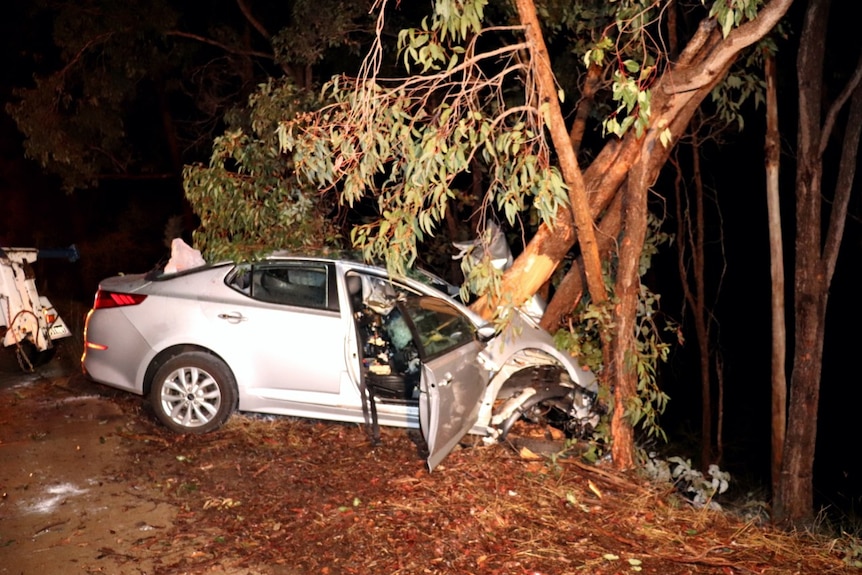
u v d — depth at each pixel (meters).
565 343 7.90
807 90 10.21
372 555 5.63
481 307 8.34
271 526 5.99
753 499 10.71
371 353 7.86
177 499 6.42
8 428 7.88
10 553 5.55
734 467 15.48
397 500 6.43
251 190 8.53
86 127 15.18
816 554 6.18
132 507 6.27
